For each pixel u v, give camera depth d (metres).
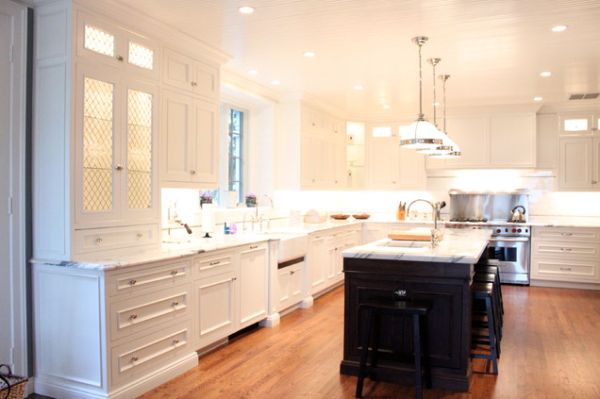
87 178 3.22
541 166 7.20
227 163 5.77
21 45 3.18
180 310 3.59
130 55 3.52
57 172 3.14
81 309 3.07
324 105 6.87
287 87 5.89
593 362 3.87
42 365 3.25
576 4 3.35
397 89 6.00
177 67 3.98
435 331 3.40
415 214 7.87
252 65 4.89
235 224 5.39
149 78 3.68
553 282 6.88
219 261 4.05
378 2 3.32
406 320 3.46
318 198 7.66
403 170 7.71
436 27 3.81
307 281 5.69
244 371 3.65
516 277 7.01
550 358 3.97
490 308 3.64
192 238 4.57
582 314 5.37
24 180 3.22
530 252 6.97
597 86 5.85
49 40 3.16
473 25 3.75
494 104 6.99
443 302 3.38
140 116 3.62
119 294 3.08
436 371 3.40
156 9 3.43
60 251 3.14
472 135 7.27
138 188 3.61
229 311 4.21
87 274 3.04
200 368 3.71
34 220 3.24
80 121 3.15
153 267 3.32
